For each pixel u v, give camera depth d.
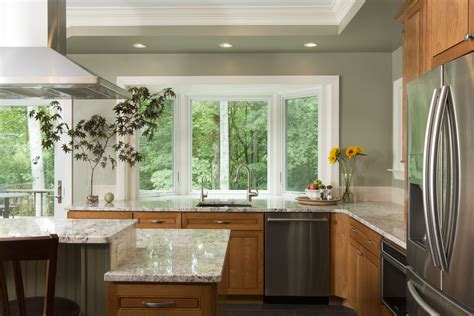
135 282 1.66
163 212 3.69
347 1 3.22
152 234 2.45
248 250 3.66
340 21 3.53
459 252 1.50
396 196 4.00
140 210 3.68
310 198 3.97
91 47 4.02
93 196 3.99
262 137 4.78
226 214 3.67
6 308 1.46
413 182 1.92
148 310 1.66
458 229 1.50
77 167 4.25
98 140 4.23
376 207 3.69
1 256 1.41
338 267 3.61
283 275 3.64
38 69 1.98
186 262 1.82
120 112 4.09
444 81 1.60
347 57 4.16
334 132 4.15
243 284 3.66
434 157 1.58
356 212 3.37
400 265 2.25
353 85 4.16
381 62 4.16
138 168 4.50
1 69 1.98
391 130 4.14
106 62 4.24
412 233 1.99
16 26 2.05
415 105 1.90
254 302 3.75
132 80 4.21
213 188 4.81
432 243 1.64
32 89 2.16
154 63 4.22
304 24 3.63
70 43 3.88
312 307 3.65
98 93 2.30
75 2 3.50
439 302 1.66
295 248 3.63
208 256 1.92
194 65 4.21
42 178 4.25
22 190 4.24
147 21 3.67
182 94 4.76
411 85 1.96
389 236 2.43
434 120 1.57
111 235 1.72
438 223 1.60
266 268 3.65
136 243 2.20
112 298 1.67
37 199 4.25
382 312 2.62
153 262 1.82
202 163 4.82
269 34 3.64
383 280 2.58
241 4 3.53
